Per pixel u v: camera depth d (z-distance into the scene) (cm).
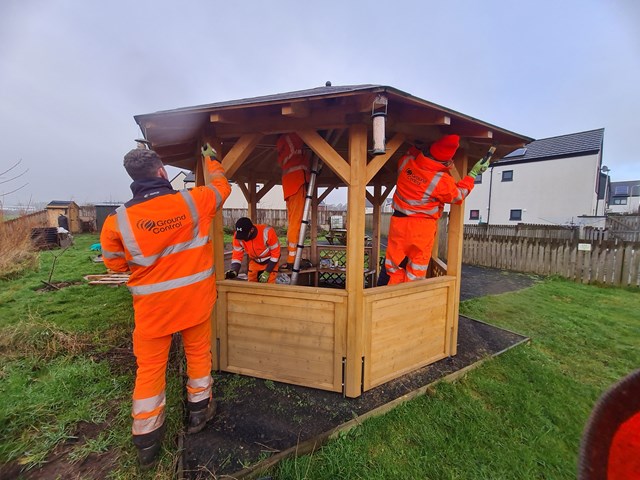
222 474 167
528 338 358
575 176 1881
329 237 809
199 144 277
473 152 346
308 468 174
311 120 227
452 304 302
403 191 281
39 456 178
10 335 319
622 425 62
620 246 624
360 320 234
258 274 406
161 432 178
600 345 347
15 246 717
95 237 1516
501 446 193
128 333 357
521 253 806
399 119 231
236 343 271
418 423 213
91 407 222
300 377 253
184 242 175
